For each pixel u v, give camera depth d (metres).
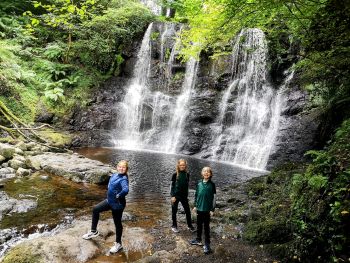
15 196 8.02
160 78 21.20
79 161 11.48
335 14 5.20
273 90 17.05
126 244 5.72
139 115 19.22
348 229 4.41
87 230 5.97
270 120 15.98
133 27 22.56
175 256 5.36
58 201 7.96
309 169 5.72
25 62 18.34
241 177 11.99
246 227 6.47
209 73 19.42
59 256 4.99
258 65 17.97
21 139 13.62
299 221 5.14
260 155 14.64
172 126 18.19
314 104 13.44
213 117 17.61
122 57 21.83
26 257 4.86
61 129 16.73
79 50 20.67
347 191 4.52
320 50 6.17
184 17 24.48
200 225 5.82
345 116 10.45
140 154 15.41
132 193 9.19
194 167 13.44
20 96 16.14
